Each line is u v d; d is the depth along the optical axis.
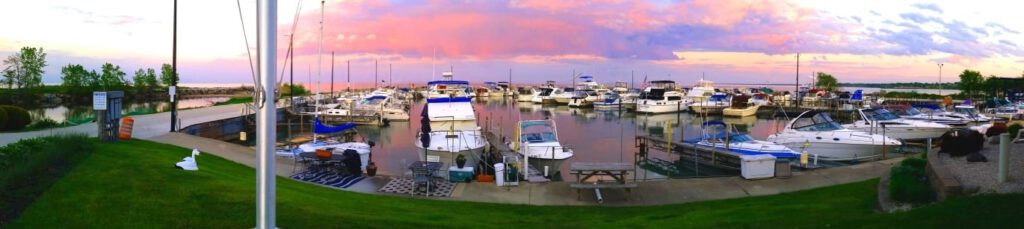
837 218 8.73
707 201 12.86
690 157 24.92
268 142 5.46
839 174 15.19
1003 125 20.81
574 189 14.18
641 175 21.94
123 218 8.23
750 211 10.62
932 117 35.06
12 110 22.47
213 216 8.58
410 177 15.44
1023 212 6.97
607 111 61.69
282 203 9.70
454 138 21.70
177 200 9.39
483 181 15.24
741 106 55.34
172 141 19.67
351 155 16.59
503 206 12.15
